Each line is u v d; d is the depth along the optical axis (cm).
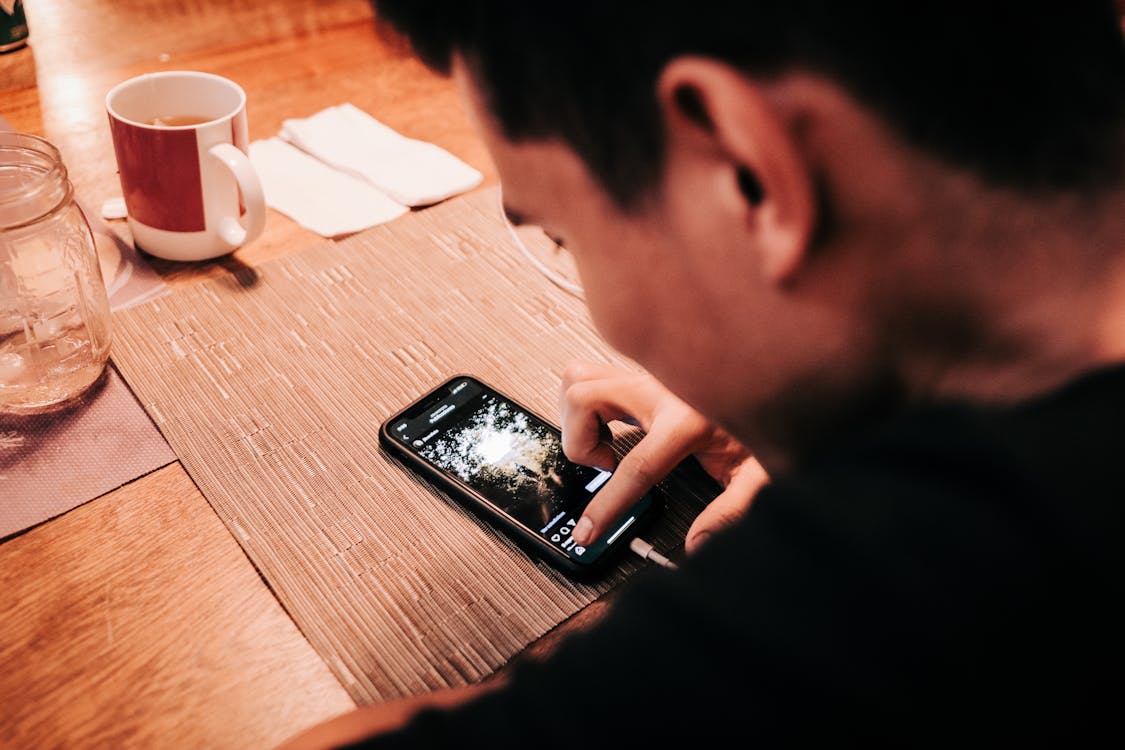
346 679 57
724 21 29
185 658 58
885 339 33
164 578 62
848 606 29
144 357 77
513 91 34
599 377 73
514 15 32
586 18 30
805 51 28
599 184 35
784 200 30
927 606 28
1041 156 29
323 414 73
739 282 34
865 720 28
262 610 60
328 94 109
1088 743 28
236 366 77
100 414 72
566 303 86
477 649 59
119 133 80
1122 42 30
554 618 61
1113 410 29
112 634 58
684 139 31
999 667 28
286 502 67
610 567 65
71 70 107
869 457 31
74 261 74
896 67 28
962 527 28
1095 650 28
